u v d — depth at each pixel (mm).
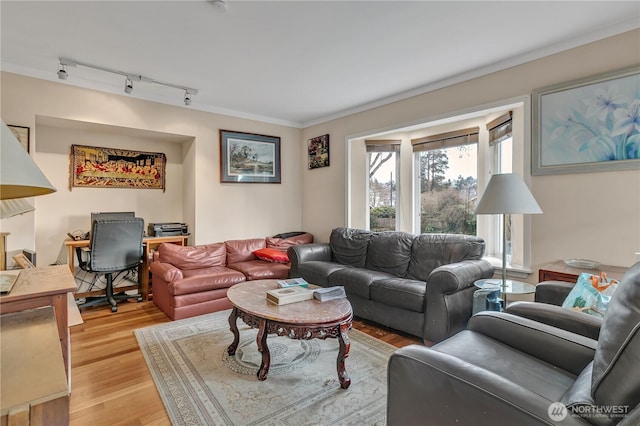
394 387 1177
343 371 1983
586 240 2521
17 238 3018
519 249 3262
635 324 845
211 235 4348
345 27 2359
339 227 4422
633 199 2316
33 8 2111
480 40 2553
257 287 2645
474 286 2674
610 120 2377
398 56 2822
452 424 1010
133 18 2234
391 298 2773
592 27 2367
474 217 3879
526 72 2805
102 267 3436
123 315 3314
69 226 3803
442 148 4160
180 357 2359
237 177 4551
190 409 1765
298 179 5223
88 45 2623
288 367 2215
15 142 878
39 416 695
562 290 2096
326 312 2066
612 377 844
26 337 980
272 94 3809
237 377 2086
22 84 3053
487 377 983
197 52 2752
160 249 3734
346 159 4496
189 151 4340
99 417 1706
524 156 2826
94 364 2264
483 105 3086
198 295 3270
